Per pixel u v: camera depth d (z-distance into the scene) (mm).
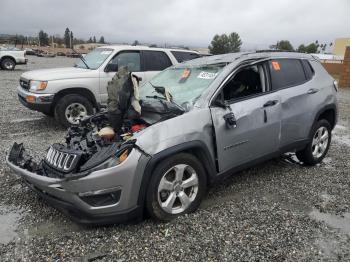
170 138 3734
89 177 3422
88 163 3525
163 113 4035
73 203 3514
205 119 4043
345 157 6375
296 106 5055
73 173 3479
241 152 4438
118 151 3533
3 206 4277
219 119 4152
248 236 3646
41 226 3836
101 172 3443
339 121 10008
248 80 4652
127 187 3549
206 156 4059
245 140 4434
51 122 8688
